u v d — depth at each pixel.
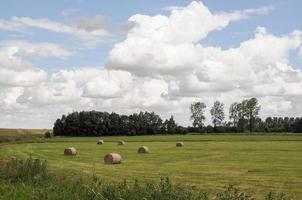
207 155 52.91
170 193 13.89
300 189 24.25
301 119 146.75
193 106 189.88
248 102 170.38
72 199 14.38
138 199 13.79
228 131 153.12
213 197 19.30
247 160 45.06
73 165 39.41
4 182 18.41
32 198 14.60
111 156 42.19
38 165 20.62
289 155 51.69
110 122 148.88
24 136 124.94
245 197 14.40
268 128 159.25
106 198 14.14
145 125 151.62
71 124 145.12
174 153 57.25
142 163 42.47
